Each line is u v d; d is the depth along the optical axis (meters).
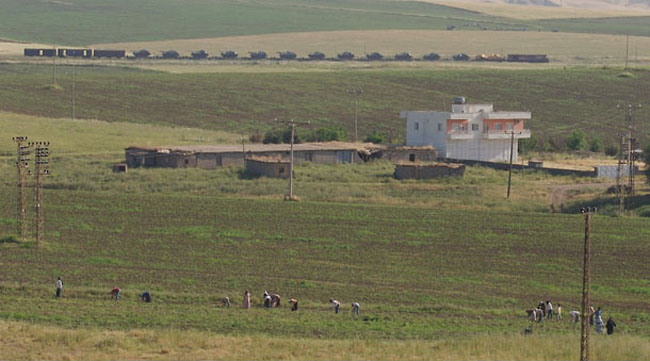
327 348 155.25
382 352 152.75
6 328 162.88
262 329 176.00
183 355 148.88
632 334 180.38
